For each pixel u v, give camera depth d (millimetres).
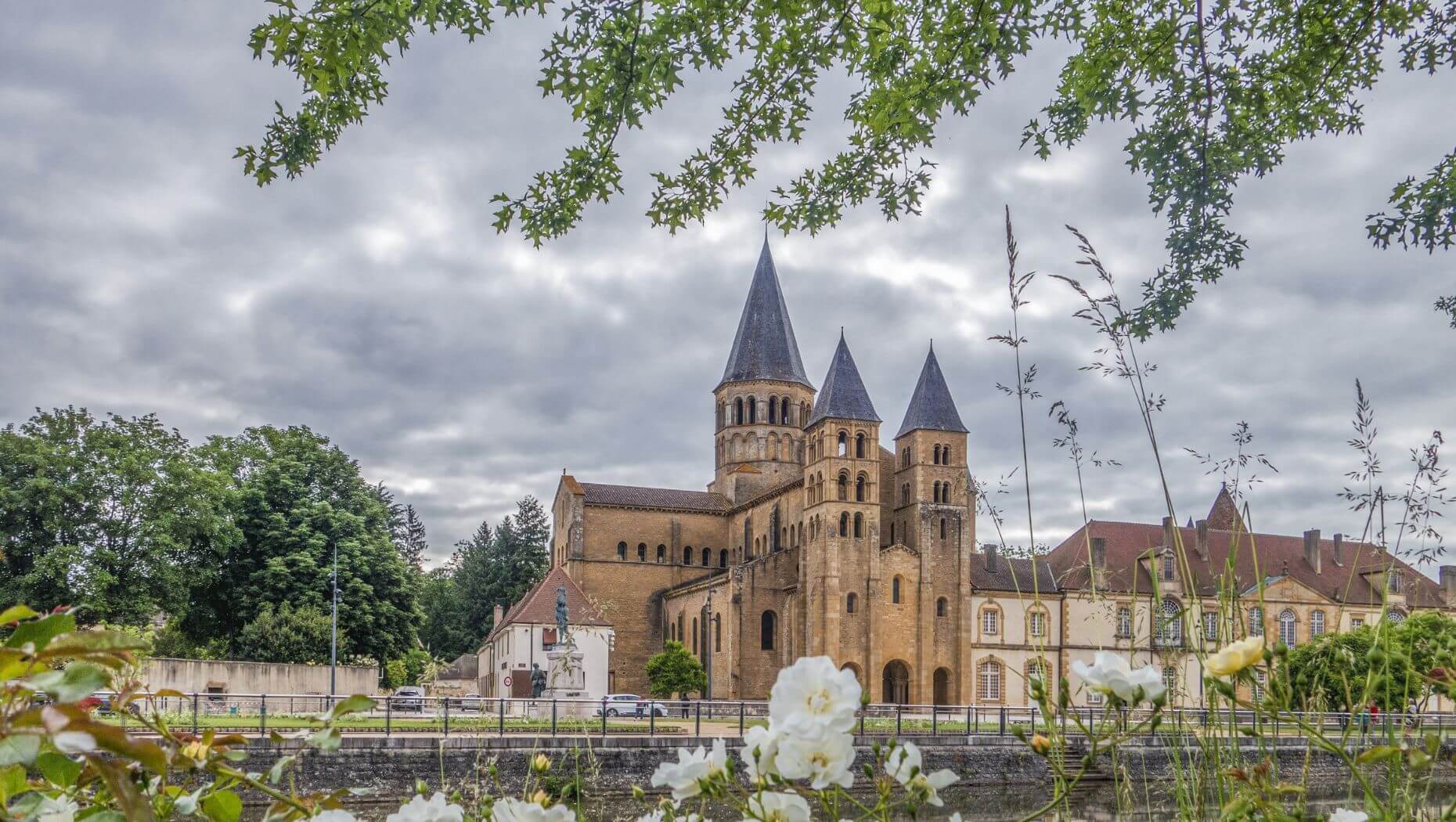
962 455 86312
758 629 86438
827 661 2693
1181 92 12398
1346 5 12195
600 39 11242
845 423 83750
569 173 12219
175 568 61250
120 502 60875
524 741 36344
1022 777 30625
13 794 2930
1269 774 3508
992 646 82000
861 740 36594
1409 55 12711
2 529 57625
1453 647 3799
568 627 73250
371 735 34844
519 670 77688
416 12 10766
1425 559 4922
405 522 161625
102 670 2496
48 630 2576
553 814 3057
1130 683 2992
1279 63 12695
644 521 103312
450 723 41750
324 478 74312
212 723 36469
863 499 83375
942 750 33312
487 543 137000
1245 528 5301
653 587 102125
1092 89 12625
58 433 60656
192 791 3336
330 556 70375
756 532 99188
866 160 13141
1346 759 3223
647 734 40656
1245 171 12930
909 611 82500
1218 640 4406
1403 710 3762
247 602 67000
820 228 13516
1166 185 12641
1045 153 13250
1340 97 13133
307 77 10688
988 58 11828
